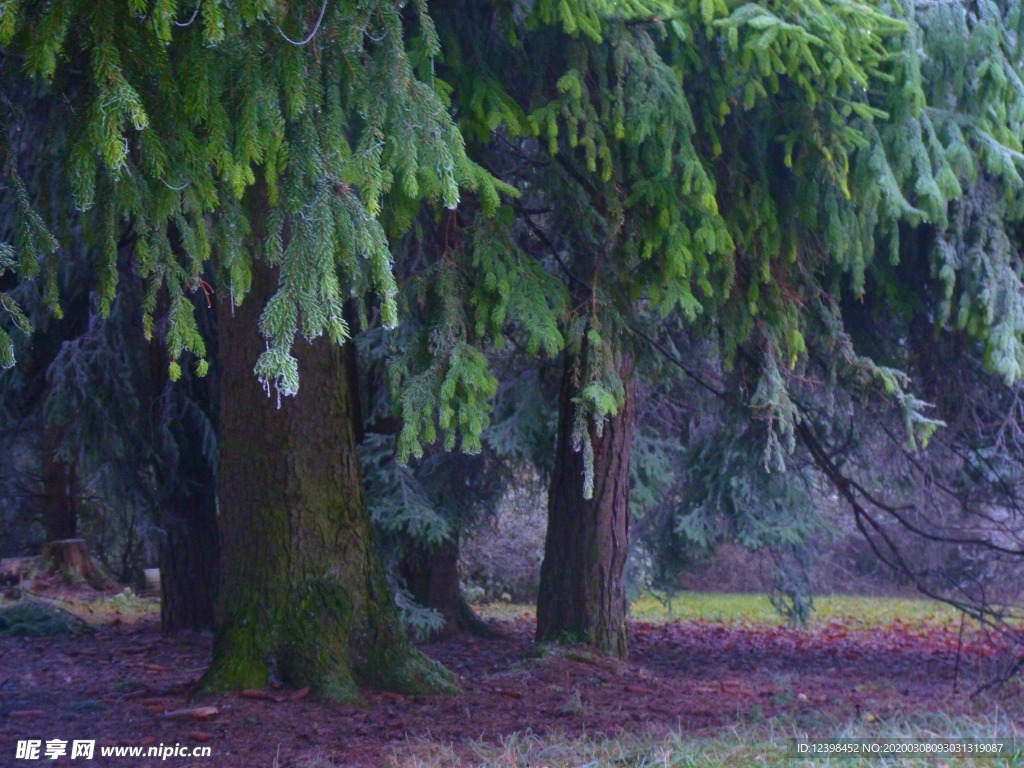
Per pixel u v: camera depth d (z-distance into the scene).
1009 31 7.69
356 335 9.67
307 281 4.20
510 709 7.04
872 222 7.38
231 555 7.00
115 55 3.64
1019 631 11.17
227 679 6.68
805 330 8.27
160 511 10.76
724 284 7.04
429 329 6.20
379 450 10.30
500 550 19.14
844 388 8.88
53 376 10.05
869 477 11.75
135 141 4.56
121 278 9.48
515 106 6.23
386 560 10.20
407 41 6.20
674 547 14.59
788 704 8.00
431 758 5.50
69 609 13.45
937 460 11.08
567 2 5.83
